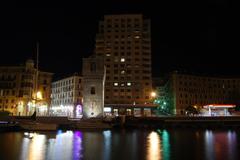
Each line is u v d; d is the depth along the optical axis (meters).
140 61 187.88
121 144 53.66
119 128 104.88
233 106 139.12
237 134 80.44
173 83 190.38
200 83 198.00
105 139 63.22
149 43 192.75
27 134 73.25
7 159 36.38
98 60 114.81
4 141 56.84
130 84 184.88
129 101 182.50
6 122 92.88
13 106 155.88
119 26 193.62
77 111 171.25
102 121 103.00
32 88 159.25
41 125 86.81
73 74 182.12
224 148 48.28
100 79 113.44
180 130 99.44
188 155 40.41
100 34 194.00
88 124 97.69
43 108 172.12
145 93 184.12
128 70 186.88
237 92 195.62
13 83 158.75
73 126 95.94
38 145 50.62
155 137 69.56
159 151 44.50
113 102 182.00
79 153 41.78
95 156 39.19
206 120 112.44
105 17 195.12
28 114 152.00
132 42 190.88
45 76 177.62
